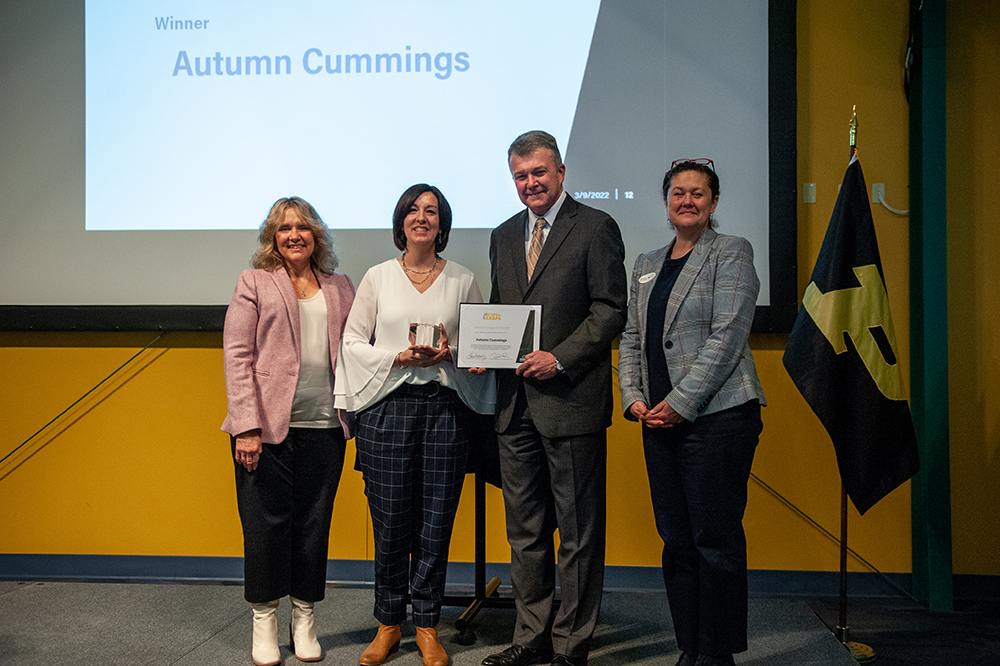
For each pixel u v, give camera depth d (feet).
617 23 9.12
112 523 9.77
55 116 9.71
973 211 9.00
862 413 7.54
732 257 6.58
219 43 9.55
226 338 7.11
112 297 9.66
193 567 9.70
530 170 6.93
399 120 9.37
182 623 8.23
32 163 9.73
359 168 9.41
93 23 9.66
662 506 6.71
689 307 6.57
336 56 9.43
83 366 9.80
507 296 7.18
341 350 7.32
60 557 9.81
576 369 6.71
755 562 9.24
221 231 9.55
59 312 9.57
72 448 9.82
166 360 9.71
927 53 8.59
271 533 7.06
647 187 9.09
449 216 7.48
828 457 9.14
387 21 9.38
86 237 9.68
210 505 9.68
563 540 6.86
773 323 8.92
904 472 7.47
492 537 9.51
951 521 8.86
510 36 9.24
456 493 7.27
